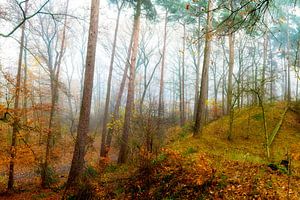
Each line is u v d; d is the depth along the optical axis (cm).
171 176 958
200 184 872
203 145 1358
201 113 1515
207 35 463
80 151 1223
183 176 937
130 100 1720
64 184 1421
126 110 1695
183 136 1747
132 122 1709
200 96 1518
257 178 878
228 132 1599
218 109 2655
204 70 1505
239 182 857
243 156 1142
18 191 1608
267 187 817
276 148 1293
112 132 2223
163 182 951
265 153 1224
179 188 895
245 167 994
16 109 1293
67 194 1090
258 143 1399
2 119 1197
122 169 1304
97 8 1270
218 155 1168
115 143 2494
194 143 1397
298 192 778
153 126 1229
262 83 1527
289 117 1678
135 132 1448
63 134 2523
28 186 1705
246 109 1955
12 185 1638
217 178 888
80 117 1245
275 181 857
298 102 1820
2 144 1494
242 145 1367
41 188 1584
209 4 1162
